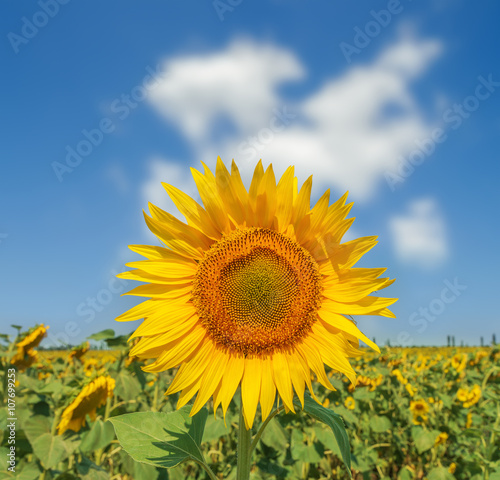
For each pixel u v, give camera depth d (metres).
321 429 0.98
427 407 1.44
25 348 0.96
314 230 0.43
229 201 0.44
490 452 0.95
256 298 0.42
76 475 0.70
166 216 0.43
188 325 0.43
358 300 0.42
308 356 0.41
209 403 1.09
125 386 0.90
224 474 0.97
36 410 0.79
